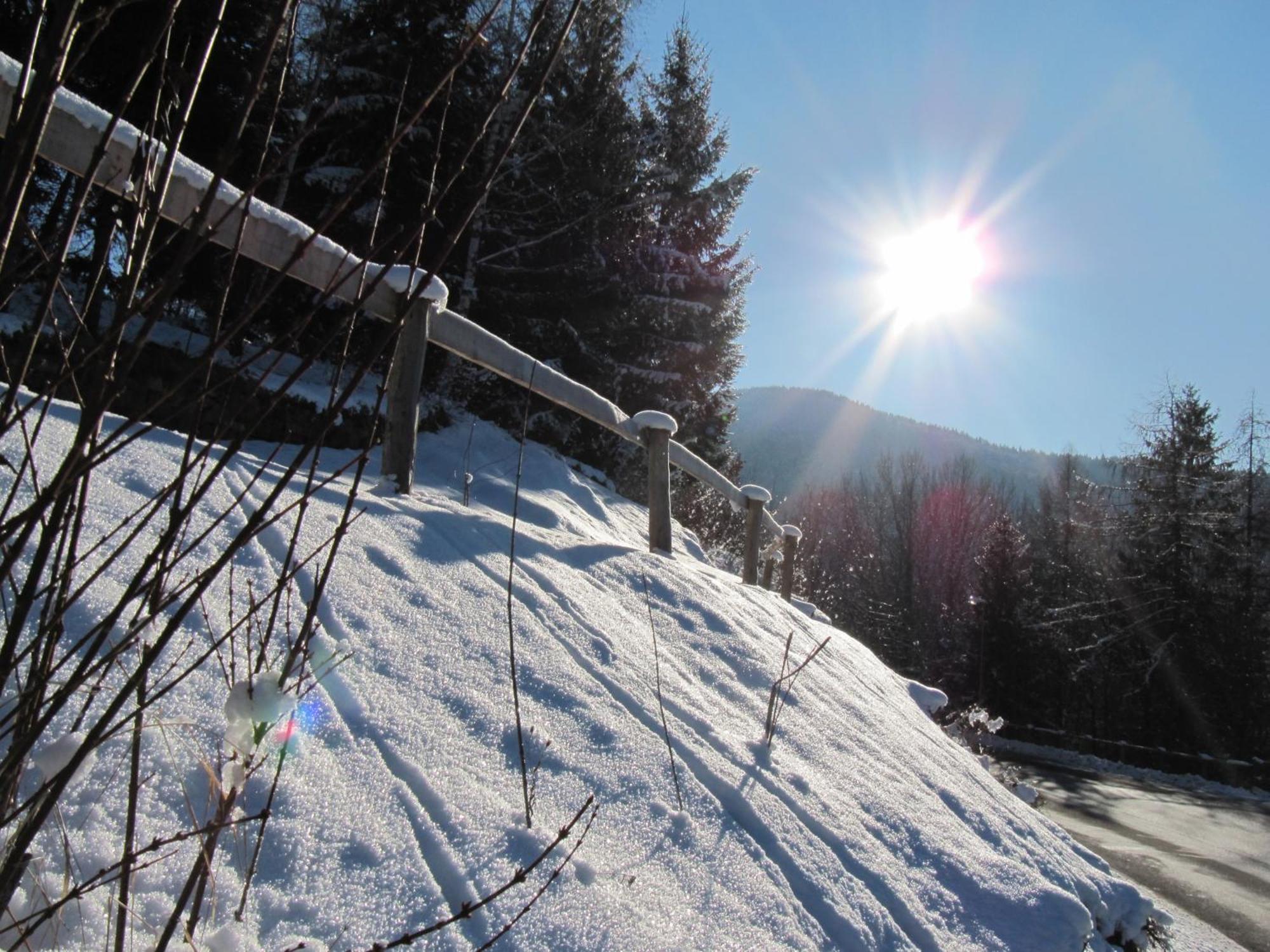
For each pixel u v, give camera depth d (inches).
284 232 97.8
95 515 69.2
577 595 108.3
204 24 31.4
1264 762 815.7
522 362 147.8
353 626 72.4
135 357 28.8
